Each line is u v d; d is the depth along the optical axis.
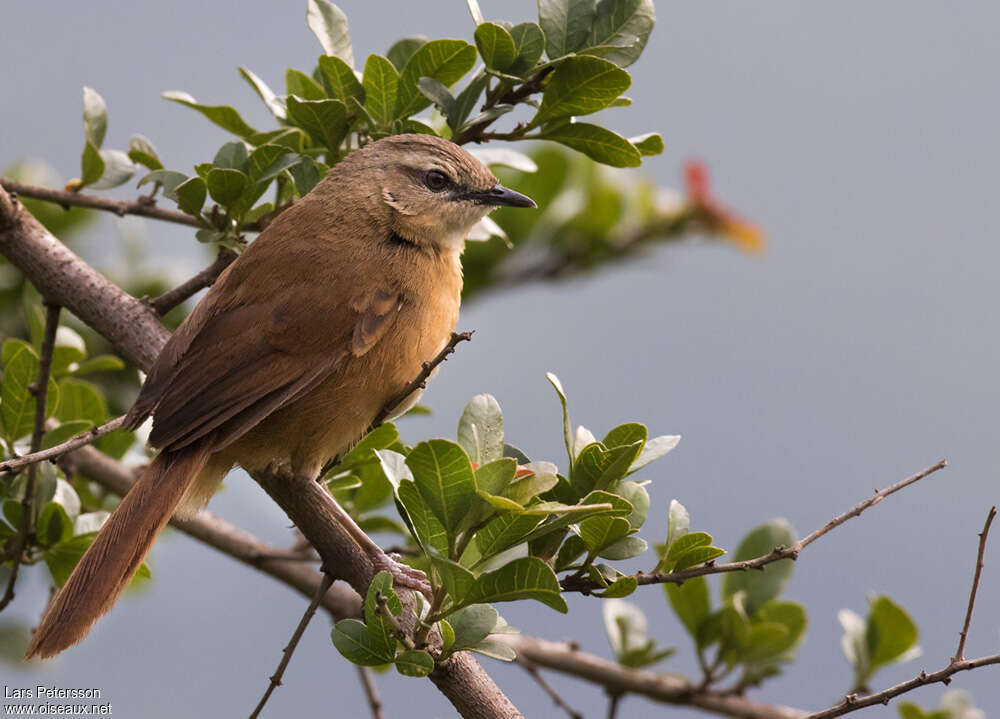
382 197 9.56
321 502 8.86
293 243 9.30
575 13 9.34
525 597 7.23
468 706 7.62
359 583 8.55
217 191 9.40
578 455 8.26
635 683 11.11
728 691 10.93
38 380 9.55
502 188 9.91
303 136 10.23
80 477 11.19
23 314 12.63
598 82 9.11
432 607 7.34
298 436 8.96
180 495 8.45
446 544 7.39
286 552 11.05
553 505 7.12
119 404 12.38
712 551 8.16
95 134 10.54
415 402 9.62
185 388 8.74
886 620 11.12
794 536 11.09
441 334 9.57
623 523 7.84
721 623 10.88
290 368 8.82
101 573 8.01
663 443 8.57
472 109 9.40
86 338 12.33
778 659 10.77
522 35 9.20
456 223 9.80
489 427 8.02
